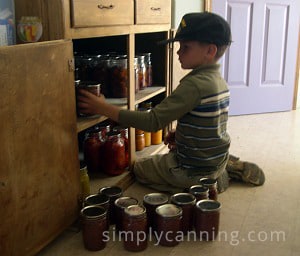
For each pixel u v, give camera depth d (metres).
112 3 1.28
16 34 1.11
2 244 0.89
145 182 1.51
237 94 2.62
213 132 1.33
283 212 1.31
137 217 1.06
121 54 1.66
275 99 2.74
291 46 2.66
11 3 1.08
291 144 2.05
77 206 1.18
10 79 0.86
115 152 1.47
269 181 1.57
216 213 1.13
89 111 1.27
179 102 1.26
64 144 1.08
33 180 0.97
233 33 2.49
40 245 1.03
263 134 2.23
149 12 1.57
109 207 1.20
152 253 1.08
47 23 1.06
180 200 1.18
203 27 1.29
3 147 0.86
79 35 1.12
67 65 1.06
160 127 1.28
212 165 1.38
